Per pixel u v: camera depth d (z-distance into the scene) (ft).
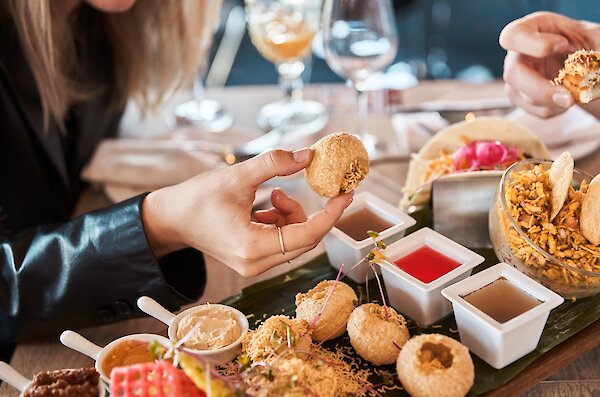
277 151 1.94
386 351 1.85
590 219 1.97
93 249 2.22
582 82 2.23
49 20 2.77
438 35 5.90
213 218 2.01
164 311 2.04
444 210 2.34
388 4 3.00
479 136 2.59
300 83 3.66
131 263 2.20
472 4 6.19
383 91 3.43
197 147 3.11
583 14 5.24
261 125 3.34
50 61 2.86
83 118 3.31
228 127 3.33
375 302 2.15
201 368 1.60
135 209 2.20
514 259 2.03
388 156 2.96
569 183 1.97
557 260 1.94
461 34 5.87
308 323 1.95
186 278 2.32
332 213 1.95
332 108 3.43
